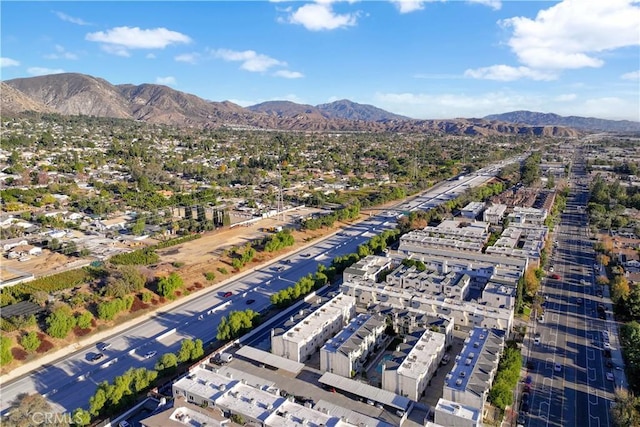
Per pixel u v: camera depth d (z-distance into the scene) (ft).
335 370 427.33
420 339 448.65
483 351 426.92
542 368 447.83
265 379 412.36
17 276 636.07
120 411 386.11
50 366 463.01
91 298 565.53
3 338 449.89
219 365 448.24
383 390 387.96
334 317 506.48
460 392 370.73
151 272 637.71
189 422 334.85
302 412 345.10
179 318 568.41
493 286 574.15
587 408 389.80
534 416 379.55
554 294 618.85
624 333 480.23
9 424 338.13
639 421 350.02
